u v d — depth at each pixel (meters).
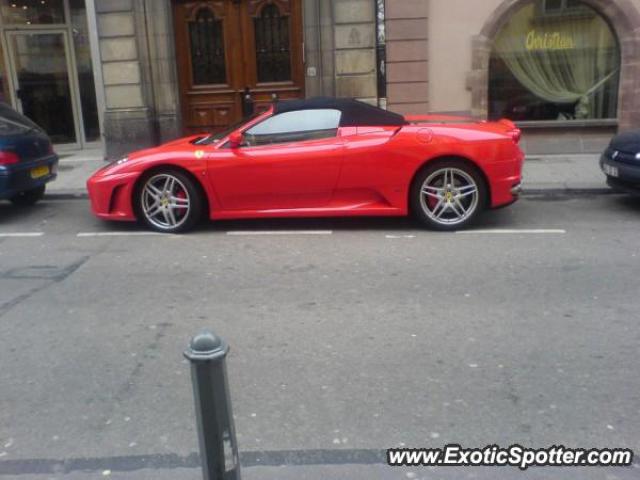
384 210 7.22
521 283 5.52
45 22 13.53
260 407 3.62
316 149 7.11
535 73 12.16
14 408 3.70
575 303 5.03
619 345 4.28
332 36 11.79
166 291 5.52
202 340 2.30
